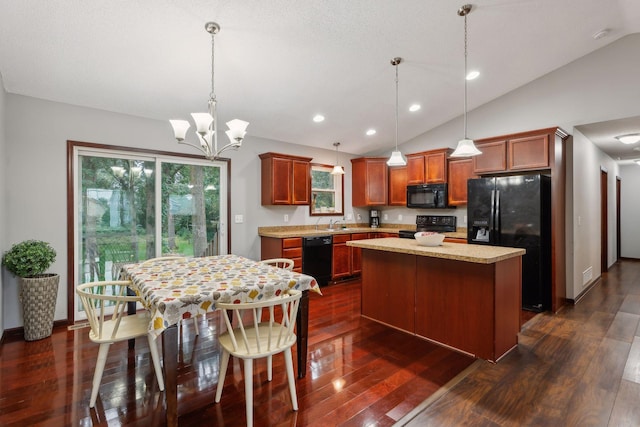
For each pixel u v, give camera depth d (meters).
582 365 2.46
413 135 5.61
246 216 4.73
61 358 2.59
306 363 2.48
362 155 6.39
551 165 3.67
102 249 3.65
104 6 2.25
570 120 3.91
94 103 3.42
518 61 3.69
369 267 3.48
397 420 1.84
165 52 2.77
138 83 3.18
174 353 1.72
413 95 4.17
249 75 3.26
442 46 3.19
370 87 3.84
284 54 2.98
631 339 2.91
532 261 3.67
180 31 2.54
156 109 3.68
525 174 4.11
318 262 4.89
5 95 3.00
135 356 2.64
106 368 2.44
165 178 4.04
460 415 1.88
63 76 2.95
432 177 5.15
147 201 3.92
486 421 1.83
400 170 5.71
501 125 4.50
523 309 3.77
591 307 3.84
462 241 4.67
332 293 4.56
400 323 3.18
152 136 3.88
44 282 2.94
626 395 2.06
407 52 3.22
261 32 2.65
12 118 3.07
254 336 2.05
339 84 3.67
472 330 2.63
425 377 2.31
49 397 2.05
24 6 2.18
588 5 2.90
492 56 3.48
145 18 2.38
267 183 4.79
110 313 3.67
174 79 3.18
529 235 3.68
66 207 3.34
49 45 2.55
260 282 2.07
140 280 2.13
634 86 3.47
